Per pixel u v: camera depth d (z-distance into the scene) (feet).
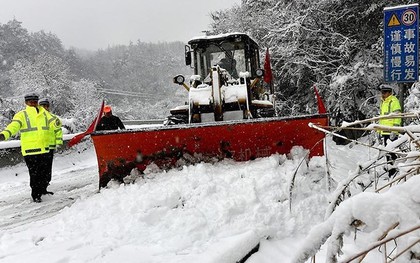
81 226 11.90
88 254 9.71
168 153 16.43
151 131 15.85
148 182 14.82
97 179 24.26
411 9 17.89
